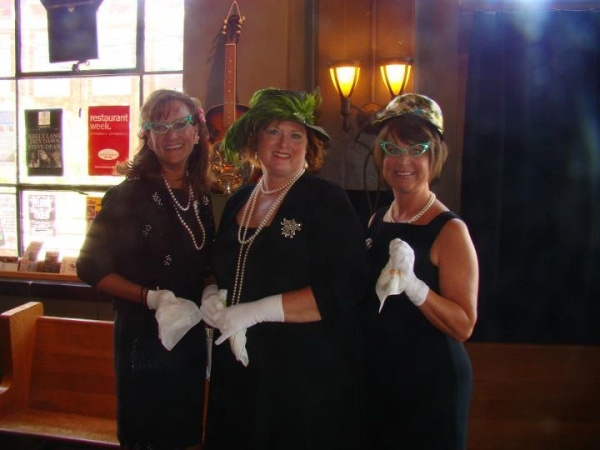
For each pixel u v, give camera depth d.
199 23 2.95
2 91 3.28
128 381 1.69
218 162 2.79
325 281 1.44
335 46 2.78
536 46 2.49
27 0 3.24
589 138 2.47
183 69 2.98
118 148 3.19
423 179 1.52
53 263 3.17
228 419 1.53
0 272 3.17
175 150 1.68
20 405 2.39
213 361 1.61
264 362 1.48
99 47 3.19
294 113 1.47
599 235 2.48
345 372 1.50
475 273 1.42
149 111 1.67
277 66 2.87
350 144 2.79
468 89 2.54
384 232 1.56
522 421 2.24
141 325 1.67
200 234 1.74
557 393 2.24
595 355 2.24
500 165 2.51
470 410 2.25
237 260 1.53
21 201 3.28
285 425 1.46
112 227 1.67
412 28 2.72
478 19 2.52
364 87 2.77
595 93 2.46
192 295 1.72
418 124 1.49
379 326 1.49
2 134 3.27
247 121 1.50
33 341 2.45
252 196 1.60
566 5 2.46
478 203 2.53
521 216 2.52
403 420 1.45
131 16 3.16
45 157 3.25
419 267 1.45
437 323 1.39
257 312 1.42
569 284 2.51
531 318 2.52
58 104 3.24
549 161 2.50
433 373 1.42
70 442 2.16
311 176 1.55
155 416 1.70
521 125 2.51
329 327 1.49
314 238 1.47
